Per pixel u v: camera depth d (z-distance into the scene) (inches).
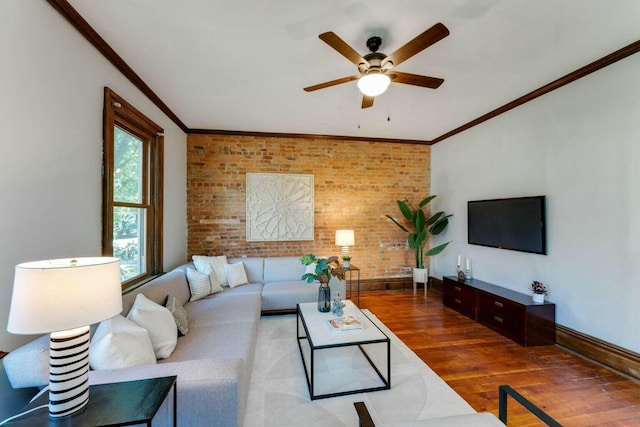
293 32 76.9
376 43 79.1
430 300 165.5
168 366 51.1
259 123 155.5
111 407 39.8
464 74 101.3
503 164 134.3
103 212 81.8
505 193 133.1
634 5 66.9
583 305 98.7
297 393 76.9
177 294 104.1
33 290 36.4
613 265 90.1
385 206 188.7
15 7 53.5
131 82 98.8
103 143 82.1
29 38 56.7
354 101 125.1
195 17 70.7
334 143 181.6
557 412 70.1
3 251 51.4
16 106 53.9
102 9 67.3
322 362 93.9
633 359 84.5
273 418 67.5
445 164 180.1
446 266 178.5
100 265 40.9
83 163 73.4
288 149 175.5
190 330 86.7
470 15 70.3
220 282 138.2
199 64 93.4
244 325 91.1
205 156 166.2
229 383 48.7
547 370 89.3
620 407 72.0
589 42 82.2
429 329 122.6
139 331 58.7
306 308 104.3
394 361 94.5
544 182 113.3
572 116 102.6
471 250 156.2
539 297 108.6
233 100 123.4
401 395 76.4
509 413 69.5
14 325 36.1
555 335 107.2
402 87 112.1
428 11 68.9
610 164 90.9
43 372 46.5
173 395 46.6
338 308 96.8
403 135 180.5
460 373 87.4
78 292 38.3
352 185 183.8
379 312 144.6
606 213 92.0
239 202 169.6
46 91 61.2
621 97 88.0
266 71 98.2
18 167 54.5
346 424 65.9
